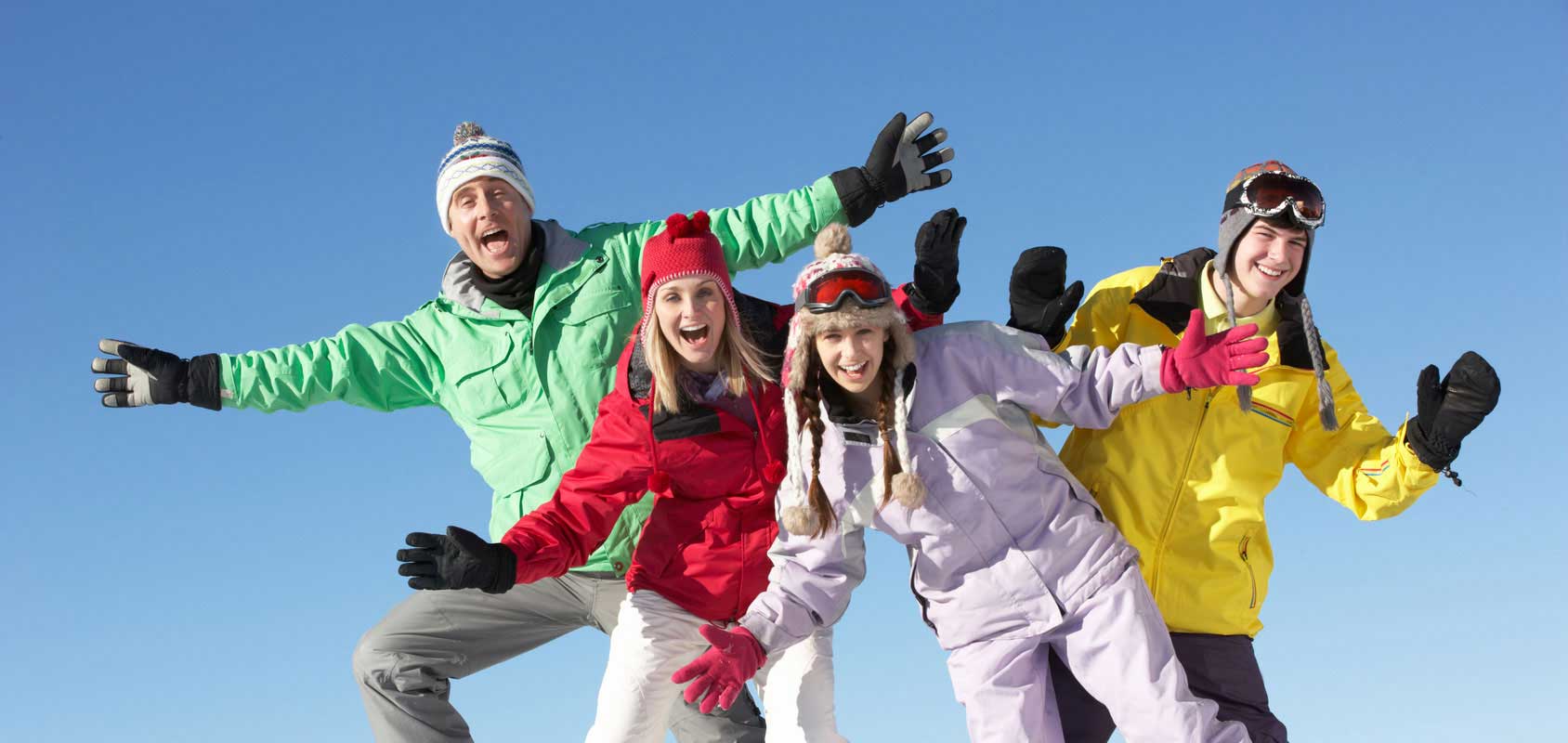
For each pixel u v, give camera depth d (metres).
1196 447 3.48
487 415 4.32
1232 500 3.49
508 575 3.47
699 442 3.64
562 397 4.22
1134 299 3.57
